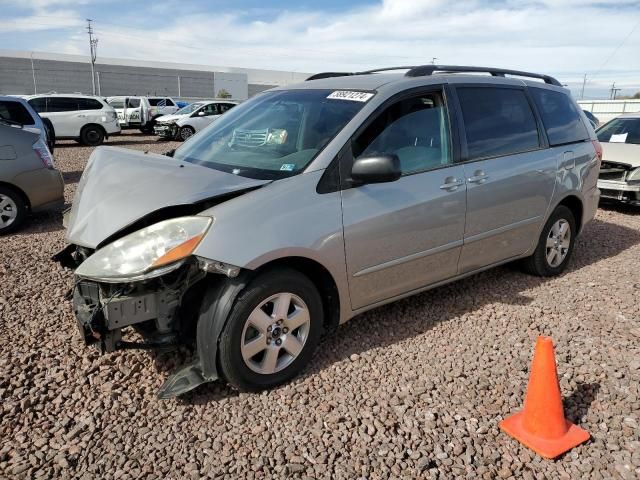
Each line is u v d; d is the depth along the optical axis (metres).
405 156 3.71
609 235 6.94
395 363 3.50
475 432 2.83
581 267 5.54
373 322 4.09
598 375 3.38
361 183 3.38
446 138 3.98
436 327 4.03
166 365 3.41
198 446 2.70
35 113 11.02
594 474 2.53
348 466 2.57
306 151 3.45
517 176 4.39
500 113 4.45
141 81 74.31
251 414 2.95
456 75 4.27
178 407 3.00
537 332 3.98
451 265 4.07
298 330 3.26
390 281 3.68
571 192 4.99
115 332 2.93
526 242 4.73
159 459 2.61
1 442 2.71
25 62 66.81
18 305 4.30
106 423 2.87
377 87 3.78
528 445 2.71
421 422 2.91
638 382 3.29
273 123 3.86
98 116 20.38
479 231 4.18
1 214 6.70
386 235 3.52
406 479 2.50
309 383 3.25
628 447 2.71
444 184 3.85
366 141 3.50
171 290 2.96
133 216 2.99
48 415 2.92
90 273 2.90
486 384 3.25
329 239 3.22
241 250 2.88
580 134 5.25
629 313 4.36
